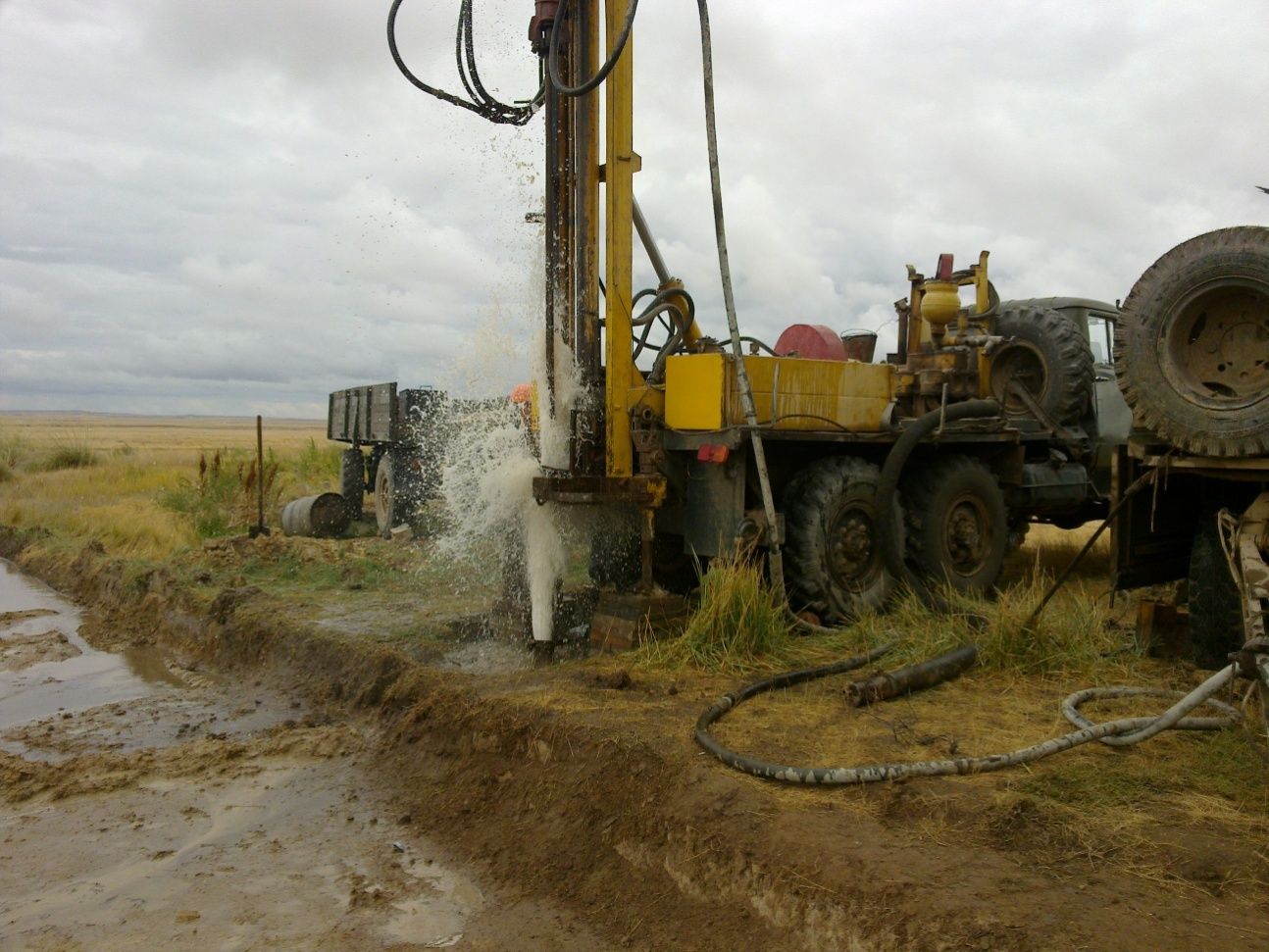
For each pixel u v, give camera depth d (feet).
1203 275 15.30
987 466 24.06
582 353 19.04
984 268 27.58
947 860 9.75
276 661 22.07
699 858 10.87
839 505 20.07
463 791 14.38
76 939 10.98
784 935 9.65
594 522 19.75
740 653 17.35
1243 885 9.06
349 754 16.65
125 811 14.51
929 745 13.07
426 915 11.44
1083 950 8.05
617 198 18.57
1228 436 15.03
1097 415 28.43
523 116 20.34
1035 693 15.60
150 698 20.71
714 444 18.48
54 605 32.35
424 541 35.45
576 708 14.89
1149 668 16.76
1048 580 25.58
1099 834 10.14
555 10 19.03
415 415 37.19
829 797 11.44
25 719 19.44
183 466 79.00
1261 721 12.85
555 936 10.80
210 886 12.17
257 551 32.96
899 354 28.19
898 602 20.43
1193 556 16.71
